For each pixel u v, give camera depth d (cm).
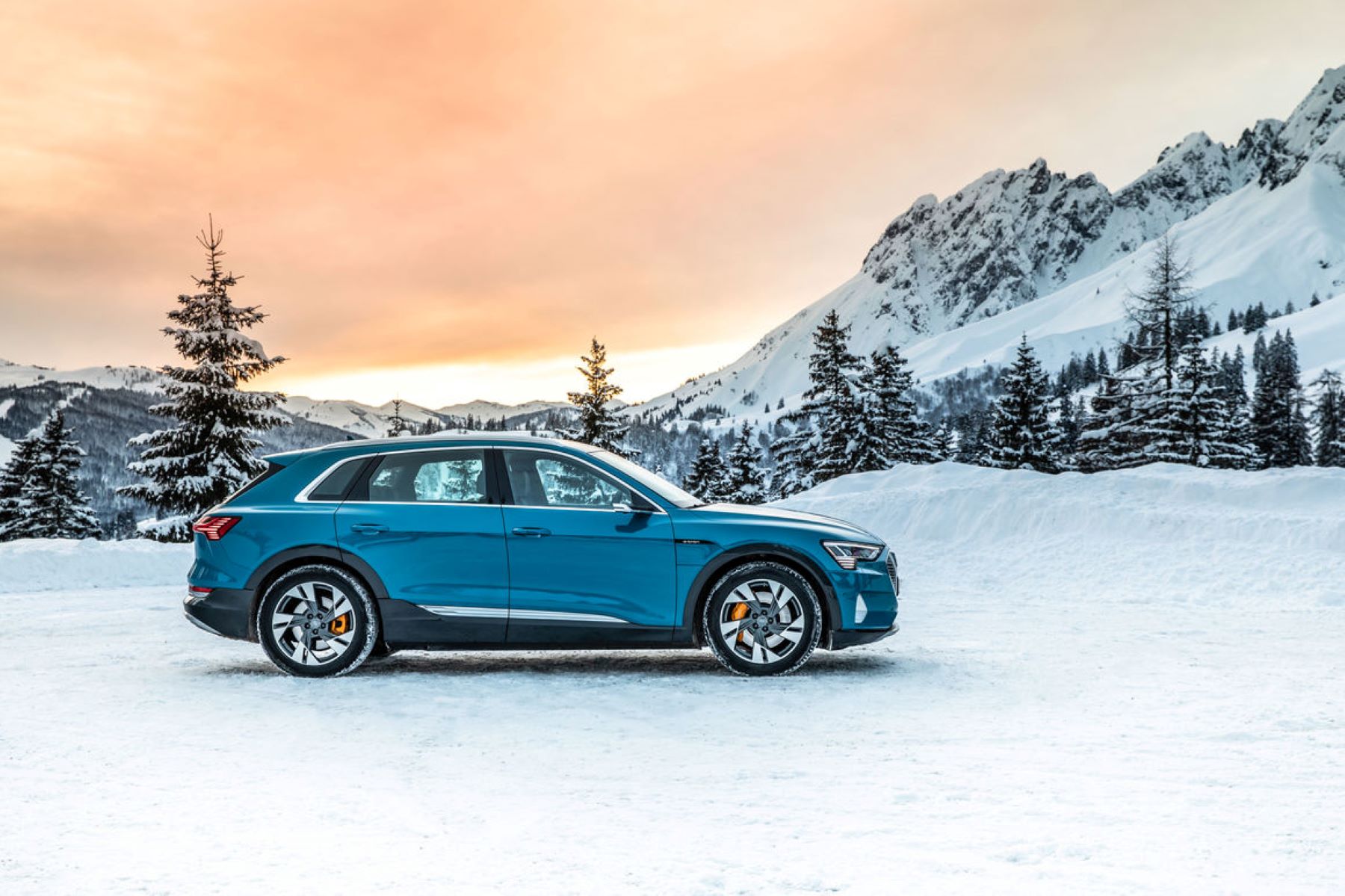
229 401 3447
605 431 4675
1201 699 654
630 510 761
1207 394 4553
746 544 751
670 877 344
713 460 5794
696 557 749
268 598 762
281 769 502
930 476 2503
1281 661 821
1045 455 5244
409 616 754
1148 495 2119
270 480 792
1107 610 1235
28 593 1451
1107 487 2161
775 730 583
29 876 347
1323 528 1672
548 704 661
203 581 773
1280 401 7725
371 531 762
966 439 8056
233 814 424
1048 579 1608
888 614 758
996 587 1550
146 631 1024
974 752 524
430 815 422
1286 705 631
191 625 1066
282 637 762
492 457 782
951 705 646
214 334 3459
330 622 761
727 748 542
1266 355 18450
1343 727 568
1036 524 1991
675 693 695
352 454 792
